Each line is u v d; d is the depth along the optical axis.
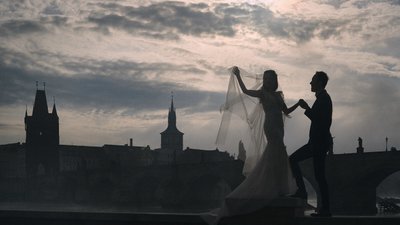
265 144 10.08
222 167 104.00
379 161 84.50
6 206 150.00
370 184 92.31
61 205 154.25
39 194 174.00
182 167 118.62
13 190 185.38
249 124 10.20
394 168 82.94
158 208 126.69
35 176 178.62
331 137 10.13
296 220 9.41
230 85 10.32
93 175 149.25
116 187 138.88
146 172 131.12
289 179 10.08
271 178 9.75
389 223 8.68
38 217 11.76
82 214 11.18
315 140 9.91
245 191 9.83
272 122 9.95
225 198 9.87
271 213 9.62
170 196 121.31
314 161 9.99
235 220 9.87
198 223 10.05
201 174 111.00
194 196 117.44
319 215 9.77
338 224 9.01
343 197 89.00
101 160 196.88
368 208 91.50
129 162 199.50
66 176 161.75
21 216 12.02
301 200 9.78
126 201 135.75
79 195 154.88
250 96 10.19
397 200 149.75
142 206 137.38
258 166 9.91
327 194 9.89
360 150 88.62
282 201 9.50
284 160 9.92
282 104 10.18
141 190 138.38
